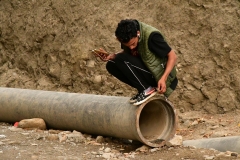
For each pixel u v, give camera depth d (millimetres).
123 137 15109
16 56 25484
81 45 22891
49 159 13078
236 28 20453
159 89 13641
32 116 18000
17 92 18844
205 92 20453
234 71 20188
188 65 20938
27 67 24953
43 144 14977
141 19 22172
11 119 19016
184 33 21359
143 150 14305
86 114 15930
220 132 17312
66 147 14688
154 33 13508
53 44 23984
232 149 14297
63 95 17406
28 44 24984
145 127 15547
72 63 23094
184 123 19250
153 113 15500
